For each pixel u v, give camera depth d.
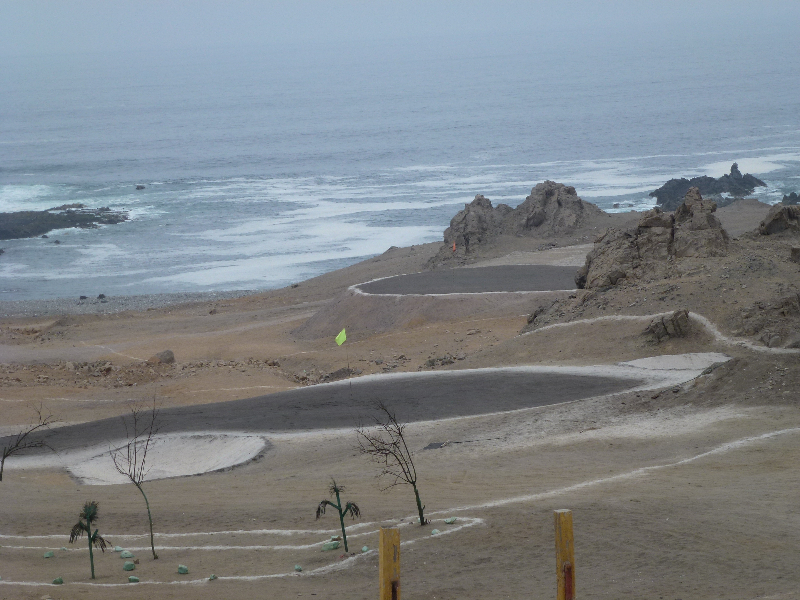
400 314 80.81
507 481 29.27
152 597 18.22
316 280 117.00
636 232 69.38
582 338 56.84
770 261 61.25
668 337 53.09
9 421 53.38
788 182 187.75
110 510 28.38
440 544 21.02
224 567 21.17
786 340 49.34
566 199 120.19
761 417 36.12
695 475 28.17
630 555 19.33
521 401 45.34
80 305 116.00
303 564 20.91
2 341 89.56
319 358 70.75
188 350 80.06
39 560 22.48
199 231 164.62
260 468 37.59
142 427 47.62
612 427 37.91
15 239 161.38
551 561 19.23
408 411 45.38
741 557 18.67
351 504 22.02
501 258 103.25
